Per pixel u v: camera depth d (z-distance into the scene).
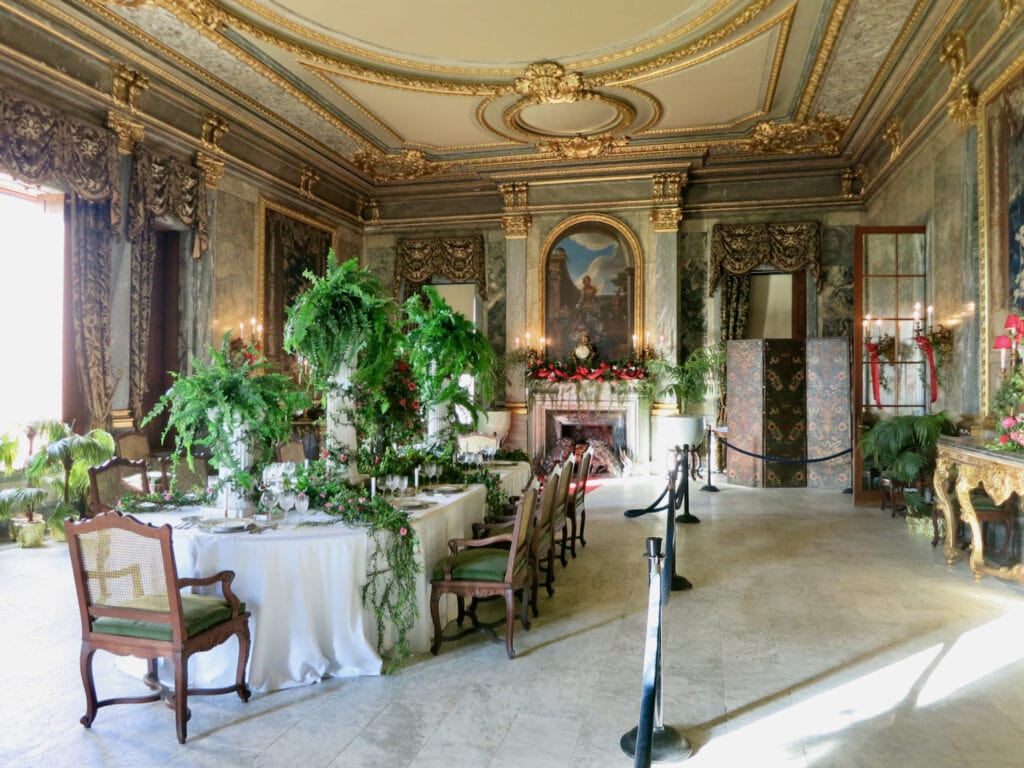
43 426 7.32
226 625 3.64
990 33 6.42
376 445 5.66
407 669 4.20
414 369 6.14
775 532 7.78
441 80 9.49
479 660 4.33
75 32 7.53
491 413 12.80
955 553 6.30
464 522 5.51
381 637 4.27
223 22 7.78
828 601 5.39
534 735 3.40
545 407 13.04
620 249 13.18
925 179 8.74
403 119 10.98
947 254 7.94
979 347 6.96
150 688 3.91
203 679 3.95
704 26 8.09
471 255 14.02
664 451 12.54
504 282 13.98
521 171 13.12
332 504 4.49
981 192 6.82
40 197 8.17
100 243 8.16
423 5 7.66
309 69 9.06
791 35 8.21
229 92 9.58
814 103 10.05
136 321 8.68
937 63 7.83
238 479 4.45
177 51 8.48
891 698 3.76
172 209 9.12
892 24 7.58
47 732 3.44
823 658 4.30
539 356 13.26
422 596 4.50
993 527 6.70
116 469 5.47
